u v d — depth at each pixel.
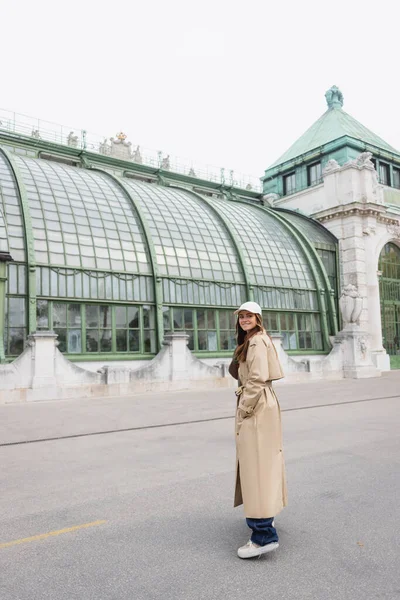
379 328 34.78
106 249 24.34
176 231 28.00
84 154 32.78
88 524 5.50
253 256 30.31
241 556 4.57
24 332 20.92
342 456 8.77
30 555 4.69
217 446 9.91
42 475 7.73
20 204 23.02
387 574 4.24
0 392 16.92
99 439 10.77
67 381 18.67
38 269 21.83
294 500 6.29
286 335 30.17
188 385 21.89
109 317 23.50
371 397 18.55
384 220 36.38
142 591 3.98
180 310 25.92
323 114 45.47
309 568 4.37
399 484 6.96
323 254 35.06
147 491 6.79
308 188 38.59
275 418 4.89
